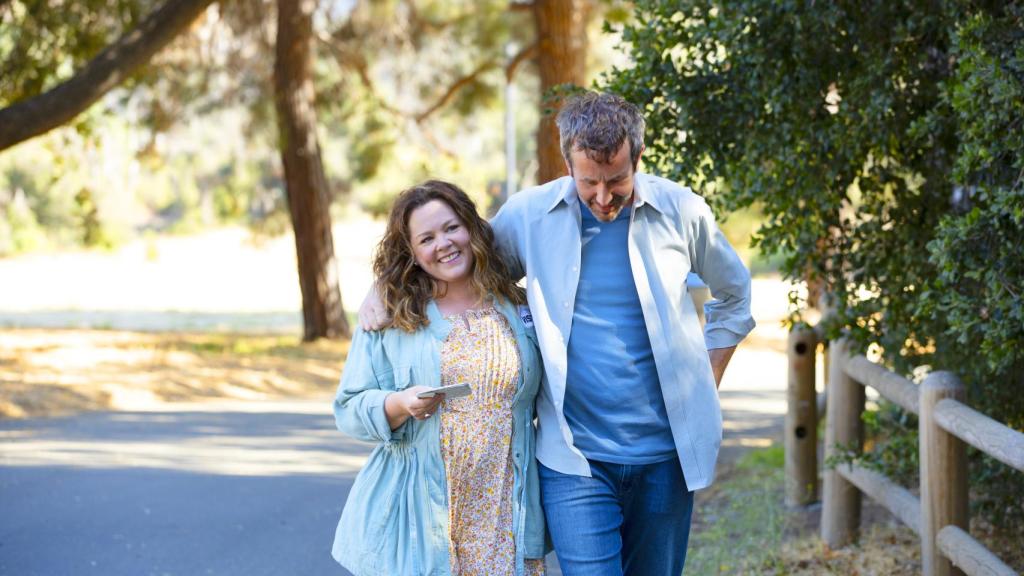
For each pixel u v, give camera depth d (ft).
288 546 21.50
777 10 15.71
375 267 12.01
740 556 19.52
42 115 40.63
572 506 11.76
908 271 17.63
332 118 83.10
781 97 15.97
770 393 51.24
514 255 12.32
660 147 17.47
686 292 12.11
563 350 11.73
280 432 36.78
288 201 68.03
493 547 11.73
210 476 28.35
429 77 76.95
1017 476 17.04
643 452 11.86
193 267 162.61
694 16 16.83
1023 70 12.92
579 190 11.24
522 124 161.27
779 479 25.36
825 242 18.16
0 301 115.96
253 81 71.05
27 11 47.83
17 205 174.60
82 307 110.42
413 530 11.66
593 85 17.61
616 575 11.74
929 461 15.01
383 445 11.89
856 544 19.75
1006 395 17.67
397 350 11.81
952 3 14.70
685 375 11.84
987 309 14.03
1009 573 12.92
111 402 44.98
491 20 72.64
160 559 20.49
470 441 11.63
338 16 72.84
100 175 80.59
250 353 60.54
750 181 17.02
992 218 13.38
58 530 22.48
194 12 42.45
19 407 41.42
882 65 15.65
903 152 17.24
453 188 11.93
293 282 143.84
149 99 66.18
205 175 187.11
